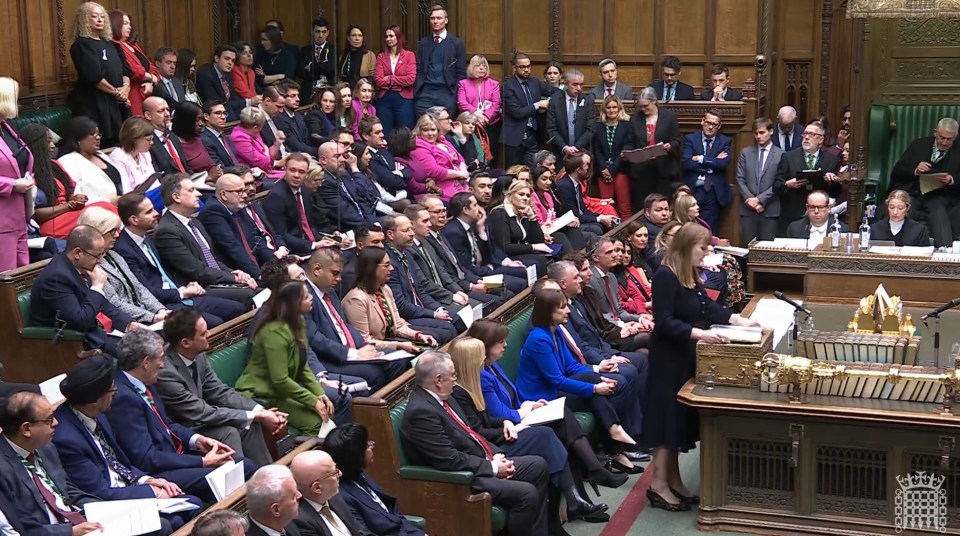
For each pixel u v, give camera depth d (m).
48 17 11.91
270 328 6.85
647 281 10.10
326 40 14.84
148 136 9.38
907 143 11.85
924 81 11.77
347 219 10.54
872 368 7.12
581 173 12.45
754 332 7.36
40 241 8.12
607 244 9.44
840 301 9.28
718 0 15.29
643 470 8.23
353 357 7.66
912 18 11.67
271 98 12.30
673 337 7.39
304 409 6.87
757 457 7.19
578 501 7.16
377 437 6.45
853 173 11.73
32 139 8.41
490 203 11.21
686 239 7.42
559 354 8.02
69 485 5.57
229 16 15.32
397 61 14.27
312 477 5.48
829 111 16.08
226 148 11.20
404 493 6.46
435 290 9.27
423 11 15.90
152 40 13.84
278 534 5.19
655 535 7.22
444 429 6.54
